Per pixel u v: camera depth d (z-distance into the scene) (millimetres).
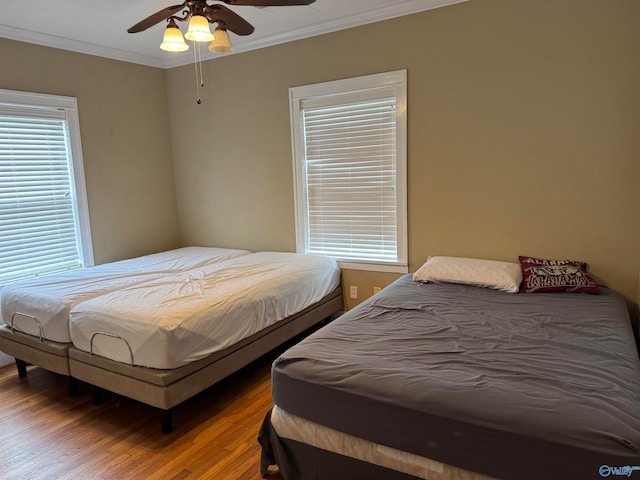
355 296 3883
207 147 4500
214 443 2293
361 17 3410
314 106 3809
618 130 2740
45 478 2045
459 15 3105
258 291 2904
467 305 2559
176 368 2314
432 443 1509
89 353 2545
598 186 2842
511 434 1371
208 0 2883
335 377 1727
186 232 4852
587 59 2762
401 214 3543
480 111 3135
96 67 3971
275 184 4152
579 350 1881
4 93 3338
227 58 4195
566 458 1302
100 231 4086
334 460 1749
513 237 3154
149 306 2469
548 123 2932
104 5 2996
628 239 2803
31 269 3600
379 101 3529
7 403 2762
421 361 1814
